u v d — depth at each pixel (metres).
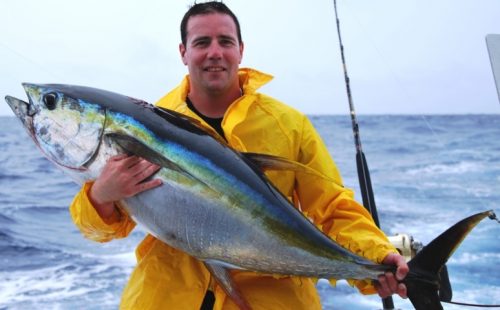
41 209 11.05
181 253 2.38
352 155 21.56
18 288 5.97
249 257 2.17
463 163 17.41
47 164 18.78
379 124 36.28
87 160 2.22
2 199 12.11
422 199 11.64
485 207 10.62
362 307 5.31
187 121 2.30
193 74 2.56
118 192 2.12
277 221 2.14
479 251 7.10
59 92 2.25
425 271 2.10
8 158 20.25
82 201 2.20
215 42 2.51
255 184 2.18
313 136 2.64
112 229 2.30
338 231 2.47
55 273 6.57
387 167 17.14
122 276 6.48
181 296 2.31
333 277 2.18
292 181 2.57
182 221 2.16
